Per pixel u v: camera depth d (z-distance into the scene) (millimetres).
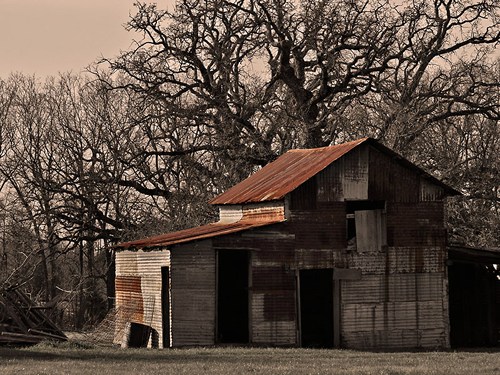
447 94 70062
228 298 47938
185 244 41000
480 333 48625
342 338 43062
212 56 70750
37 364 31062
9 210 68000
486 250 46906
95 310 73250
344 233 43500
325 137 71062
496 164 70750
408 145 68312
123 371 28422
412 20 70000
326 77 69438
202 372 28094
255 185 47562
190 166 69688
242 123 70125
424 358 34875
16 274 64875
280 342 41938
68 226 70000
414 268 44562
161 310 42500
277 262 42312
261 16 70125
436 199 45188
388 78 71750
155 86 70125
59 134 73750
